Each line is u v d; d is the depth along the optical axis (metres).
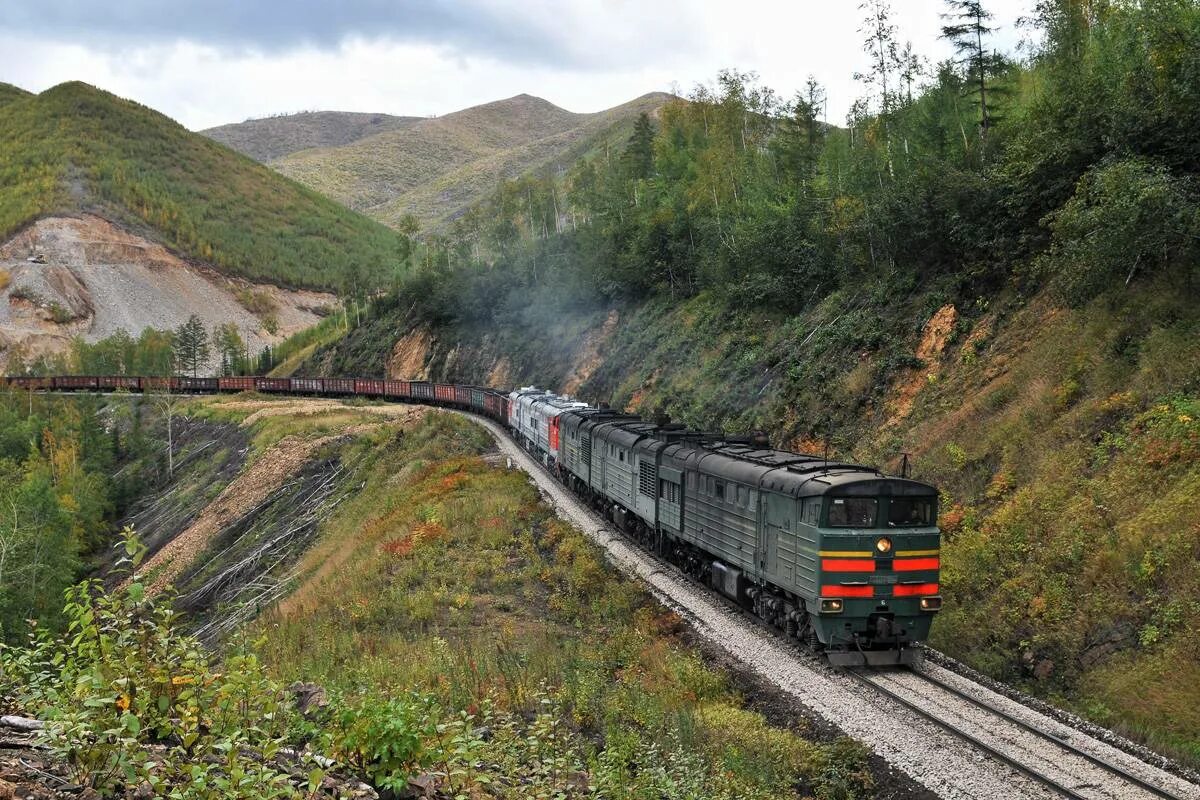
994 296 30.75
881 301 36.94
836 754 13.50
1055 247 26.98
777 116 71.12
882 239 38.66
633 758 13.12
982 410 26.02
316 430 68.00
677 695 16.23
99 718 8.08
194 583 47.50
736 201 60.12
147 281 194.00
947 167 34.50
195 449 83.00
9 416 94.31
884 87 46.53
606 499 34.19
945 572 20.91
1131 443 19.95
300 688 13.46
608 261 70.00
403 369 99.12
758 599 20.75
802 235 47.91
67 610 8.95
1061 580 18.36
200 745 8.70
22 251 190.25
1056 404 23.20
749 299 48.59
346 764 9.48
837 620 17.58
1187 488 17.59
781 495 19.09
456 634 20.94
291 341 146.12
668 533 26.72
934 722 14.57
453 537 29.86
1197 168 25.47
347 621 22.58
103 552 67.38
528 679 16.47
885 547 17.53
